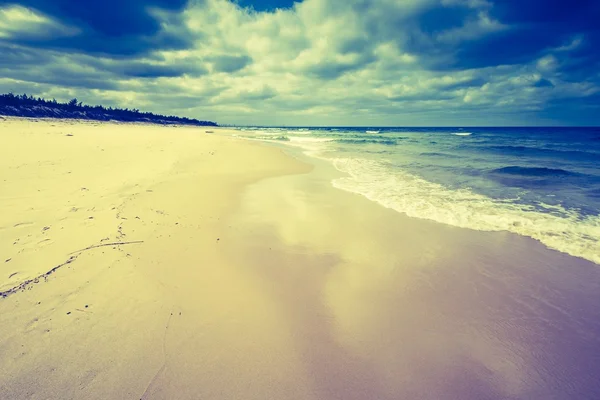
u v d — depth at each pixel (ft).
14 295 10.66
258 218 22.82
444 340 10.68
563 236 19.70
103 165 34.58
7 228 15.67
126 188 25.57
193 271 13.97
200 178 34.68
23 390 7.43
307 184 35.68
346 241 19.08
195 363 8.88
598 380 9.21
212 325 10.58
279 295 12.94
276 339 10.23
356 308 12.32
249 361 9.18
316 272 15.10
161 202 23.27
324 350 9.91
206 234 18.54
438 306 12.63
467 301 13.02
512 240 19.33
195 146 65.77
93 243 14.93
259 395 8.10
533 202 27.35
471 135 175.73
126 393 7.68
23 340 8.91
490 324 11.59
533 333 11.13
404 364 9.53
